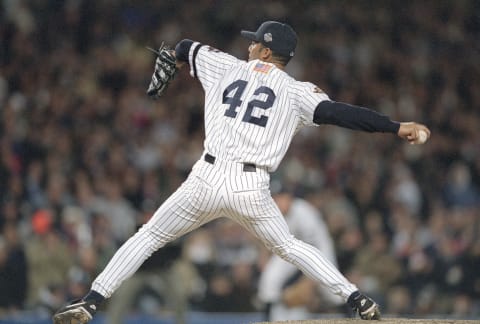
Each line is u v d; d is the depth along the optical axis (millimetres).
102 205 49250
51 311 42375
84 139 55312
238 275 45688
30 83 59469
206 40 70750
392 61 72625
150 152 56281
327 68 70000
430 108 69750
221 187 21781
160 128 59188
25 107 57000
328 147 59969
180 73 63562
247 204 21812
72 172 52000
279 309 38969
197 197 22016
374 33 75250
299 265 22797
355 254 48281
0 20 64312
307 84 22719
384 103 68938
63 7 66750
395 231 51562
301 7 75188
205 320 41719
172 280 37844
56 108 57562
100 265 41125
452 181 61625
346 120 21844
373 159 60219
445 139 65750
